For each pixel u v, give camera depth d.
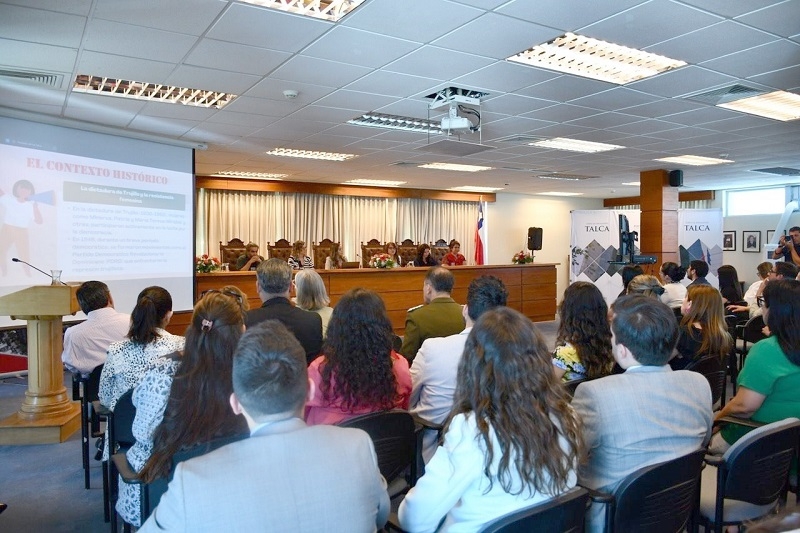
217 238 9.62
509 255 12.84
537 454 1.22
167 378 1.81
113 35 3.20
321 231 10.59
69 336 3.17
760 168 8.71
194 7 2.84
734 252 11.55
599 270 9.72
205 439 1.52
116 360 2.39
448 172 9.10
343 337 1.95
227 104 4.76
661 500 1.51
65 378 5.45
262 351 1.09
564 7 2.85
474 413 1.27
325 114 5.14
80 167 5.39
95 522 2.59
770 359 2.04
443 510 1.26
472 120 4.91
